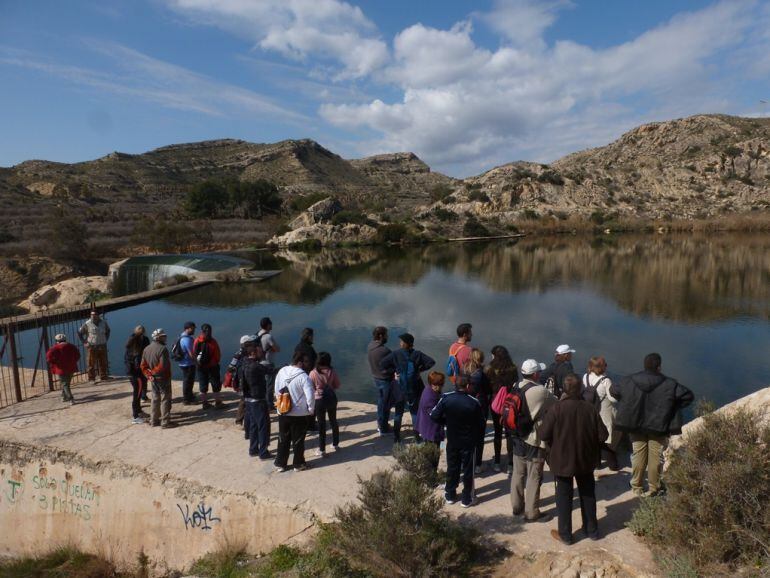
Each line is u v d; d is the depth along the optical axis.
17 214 77.19
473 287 35.47
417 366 7.71
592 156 174.62
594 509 5.14
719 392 14.52
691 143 142.00
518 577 4.80
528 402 5.49
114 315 27.09
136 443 7.80
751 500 4.43
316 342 20.75
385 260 56.31
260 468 7.01
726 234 84.19
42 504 7.66
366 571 5.09
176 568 6.75
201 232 70.81
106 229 71.69
